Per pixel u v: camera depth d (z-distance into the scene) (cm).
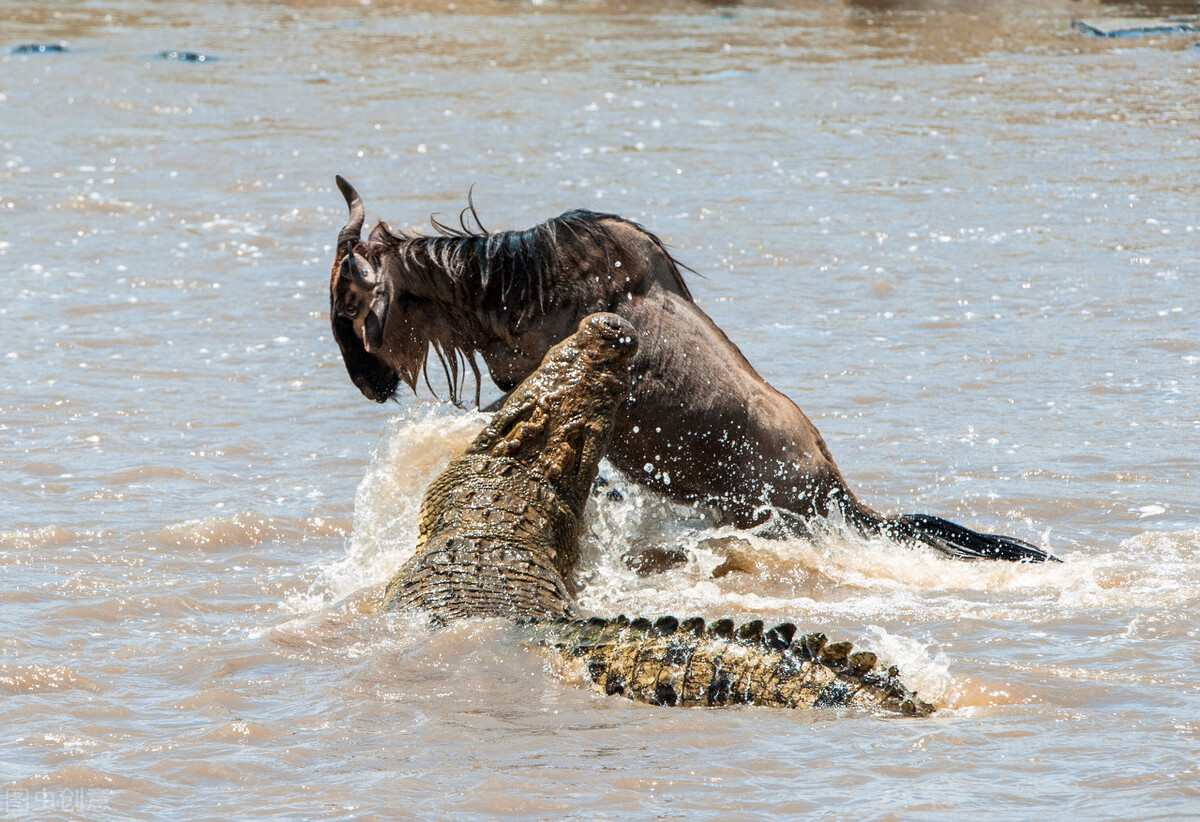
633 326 2703
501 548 2273
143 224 5459
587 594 2511
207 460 3200
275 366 3928
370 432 3422
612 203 5759
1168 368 3806
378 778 1642
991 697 1873
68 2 13025
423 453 2731
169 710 1881
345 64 9588
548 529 2341
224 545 2695
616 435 2750
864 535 2800
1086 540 2739
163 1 13238
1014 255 4975
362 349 2841
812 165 6481
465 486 2364
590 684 1898
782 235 5259
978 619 2264
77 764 1691
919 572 2603
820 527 2812
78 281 4719
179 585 2459
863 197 5866
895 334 4159
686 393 2736
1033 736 1734
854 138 7088
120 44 10406
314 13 12475
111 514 2838
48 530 2698
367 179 6228
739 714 1803
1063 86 8394
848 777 1623
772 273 4806
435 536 2334
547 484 2367
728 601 2450
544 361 2458
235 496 2969
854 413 3522
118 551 2631
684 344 2759
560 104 8075
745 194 5922
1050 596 2405
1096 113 7606
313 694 1916
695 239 5203
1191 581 2459
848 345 4059
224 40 10712
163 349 4053
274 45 10469
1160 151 6662
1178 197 5788
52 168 6397
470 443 2456
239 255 5066
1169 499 2927
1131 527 2797
